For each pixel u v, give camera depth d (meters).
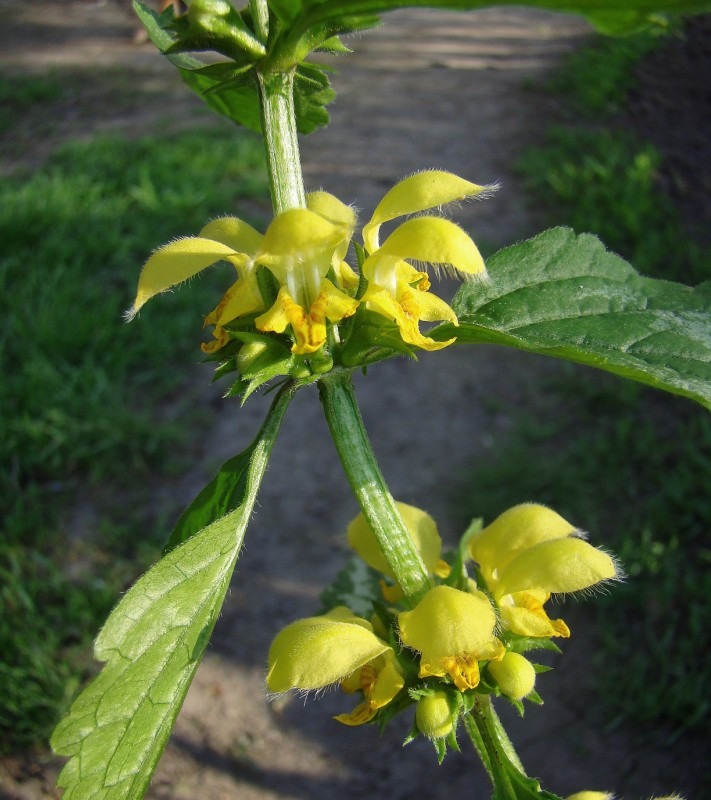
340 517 0.33
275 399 0.08
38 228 0.44
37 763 0.25
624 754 0.25
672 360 0.08
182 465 0.34
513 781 0.09
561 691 0.27
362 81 0.69
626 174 0.49
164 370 0.37
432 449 0.34
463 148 0.55
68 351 0.37
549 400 0.36
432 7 0.06
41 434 0.33
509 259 0.09
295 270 0.08
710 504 0.30
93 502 0.32
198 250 0.08
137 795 0.07
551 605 0.28
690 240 0.43
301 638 0.08
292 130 0.08
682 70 0.62
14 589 0.28
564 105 0.60
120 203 0.47
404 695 0.09
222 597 0.07
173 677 0.07
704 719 0.25
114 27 0.83
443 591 0.08
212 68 0.08
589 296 0.09
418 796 0.25
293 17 0.07
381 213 0.08
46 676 0.26
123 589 0.29
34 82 0.68
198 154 0.52
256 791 0.25
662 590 0.28
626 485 0.32
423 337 0.08
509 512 0.10
